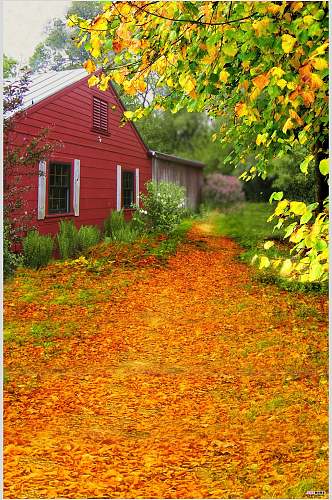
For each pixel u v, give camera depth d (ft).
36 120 44.16
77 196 52.39
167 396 21.04
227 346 27.27
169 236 61.11
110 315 32.73
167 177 84.17
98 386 22.03
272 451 16.10
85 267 43.06
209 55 15.38
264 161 24.76
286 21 14.40
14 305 33.01
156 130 115.34
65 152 49.70
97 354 26.27
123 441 17.15
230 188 109.91
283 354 25.38
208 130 122.62
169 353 26.63
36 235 42.14
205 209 99.40
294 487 13.79
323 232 11.77
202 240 61.98
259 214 91.04
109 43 16.39
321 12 13.43
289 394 20.39
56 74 55.42
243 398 20.57
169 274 43.96
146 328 30.63
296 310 32.94
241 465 15.44
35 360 25.08
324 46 12.23
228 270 46.60
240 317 32.35
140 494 13.80
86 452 16.30
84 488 14.03
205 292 38.99
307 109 18.43
